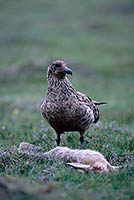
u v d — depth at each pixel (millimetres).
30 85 24375
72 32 44219
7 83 25391
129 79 27156
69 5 57031
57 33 43656
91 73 28281
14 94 22156
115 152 9258
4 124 14523
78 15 51719
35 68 27406
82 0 59062
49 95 9227
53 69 9156
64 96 9062
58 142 9914
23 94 21922
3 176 7051
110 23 47938
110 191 6254
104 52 36344
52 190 5812
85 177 6977
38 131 12016
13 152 8539
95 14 52188
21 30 44938
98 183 6652
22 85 24484
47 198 5500
